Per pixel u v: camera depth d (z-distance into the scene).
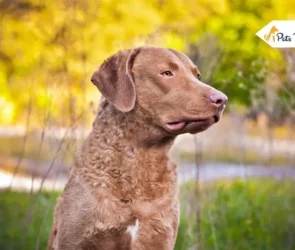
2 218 8.48
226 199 9.33
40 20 9.87
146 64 5.34
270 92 9.07
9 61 10.66
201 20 10.81
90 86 9.65
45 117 8.04
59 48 9.49
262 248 7.94
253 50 9.56
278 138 11.34
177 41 9.71
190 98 5.15
